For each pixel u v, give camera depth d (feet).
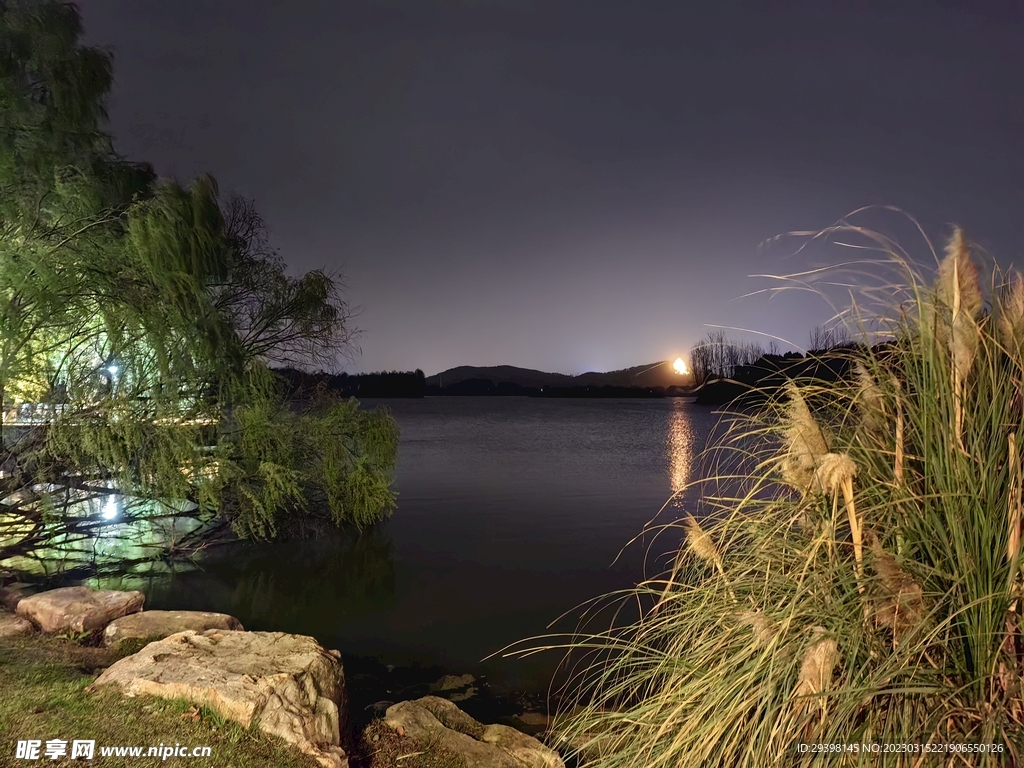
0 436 33.12
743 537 10.11
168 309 34.09
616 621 28.14
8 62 31.81
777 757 8.33
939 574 7.86
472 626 28.17
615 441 133.59
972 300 7.92
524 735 16.17
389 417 48.93
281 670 14.23
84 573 35.70
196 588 34.14
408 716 16.22
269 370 42.04
